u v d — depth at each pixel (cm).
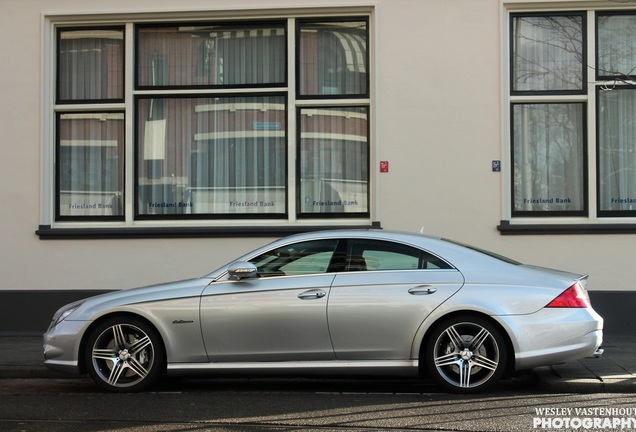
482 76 1052
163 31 1130
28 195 1091
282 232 1077
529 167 1077
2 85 1095
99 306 697
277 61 1123
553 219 1062
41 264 1084
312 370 671
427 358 665
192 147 1138
